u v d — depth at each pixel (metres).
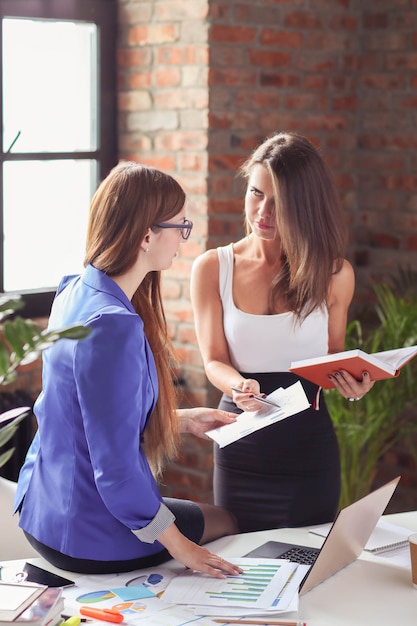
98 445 2.13
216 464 3.14
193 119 4.22
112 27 4.45
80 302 2.27
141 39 4.37
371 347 4.49
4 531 2.80
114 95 4.52
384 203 4.70
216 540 2.50
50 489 2.30
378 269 4.76
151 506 2.18
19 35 4.13
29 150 4.25
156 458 2.48
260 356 3.03
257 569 2.22
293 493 3.02
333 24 4.55
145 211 2.28
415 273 4.55
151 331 2.52
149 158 4.42
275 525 3.04
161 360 2.51
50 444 2.29
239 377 2.93
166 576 2.25
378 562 2.32
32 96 4.23
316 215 2.92
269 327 3.01
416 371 4.06
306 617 2.00
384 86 4.62
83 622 1.96
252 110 4.30
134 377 2.15
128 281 2.32
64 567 2.28
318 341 3.06
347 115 4.68
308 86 4.50
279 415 2.57
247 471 3.05
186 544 2.21
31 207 4.29
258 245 3.09
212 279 3.10
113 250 2.29
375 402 4.03
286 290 3.02
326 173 2.95
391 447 4.73
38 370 4.09
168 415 2.49
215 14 4.12
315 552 2.37
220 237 4.28
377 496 2.29
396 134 4.60
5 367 1.70
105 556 2.25
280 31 4.35
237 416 2.69
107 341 2.14
